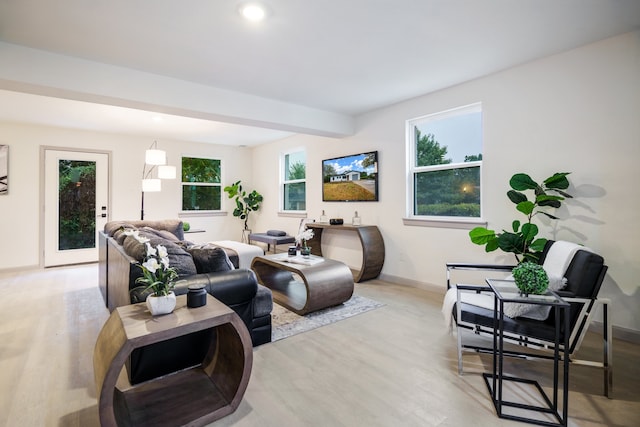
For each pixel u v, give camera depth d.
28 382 1.88
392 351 2.29
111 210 5.59
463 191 3.56
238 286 2.14
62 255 5.18
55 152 5.11
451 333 2.58
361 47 2.60
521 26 2.30
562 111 2.74
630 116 2.41
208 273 2.15
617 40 2.46
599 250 2.56
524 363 2.13
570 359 1.81
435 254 3.74
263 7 2.04
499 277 3.27
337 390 1.82
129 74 2.95
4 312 3.05
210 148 6.74
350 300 3.42
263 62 2.86
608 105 2.51
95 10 2.04
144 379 1.84
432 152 3.85
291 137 6.01
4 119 4.59
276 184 6.54
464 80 3.33
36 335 2.54
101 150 5.50
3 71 2.43
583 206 2.64
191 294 1.65
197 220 6.56
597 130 2.56
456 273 3.54
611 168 2.50
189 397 1.71
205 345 1.98
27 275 4.54
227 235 6.98
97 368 1.39
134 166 5.81
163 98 3.13
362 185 4.55
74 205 5.28
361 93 3.69
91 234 5.43
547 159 2.83
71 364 2.09
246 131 5.54
